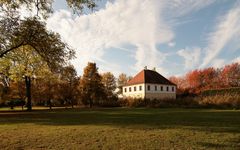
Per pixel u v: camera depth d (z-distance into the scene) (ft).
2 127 52.60
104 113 94.94
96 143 33.53
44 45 54.29
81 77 200.95
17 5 50.26
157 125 50.21
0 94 160.76
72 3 45.73
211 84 313.32
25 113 107.65
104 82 284.41
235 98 125.80
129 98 176.65
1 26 50.80
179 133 39.81
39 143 34.40
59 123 58.59
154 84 268.00
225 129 43.62
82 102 201.77
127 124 52.85
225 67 309.63
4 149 31.63
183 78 366.63
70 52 58.95
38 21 52.54
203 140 34.19
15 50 58.75
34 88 167.94
